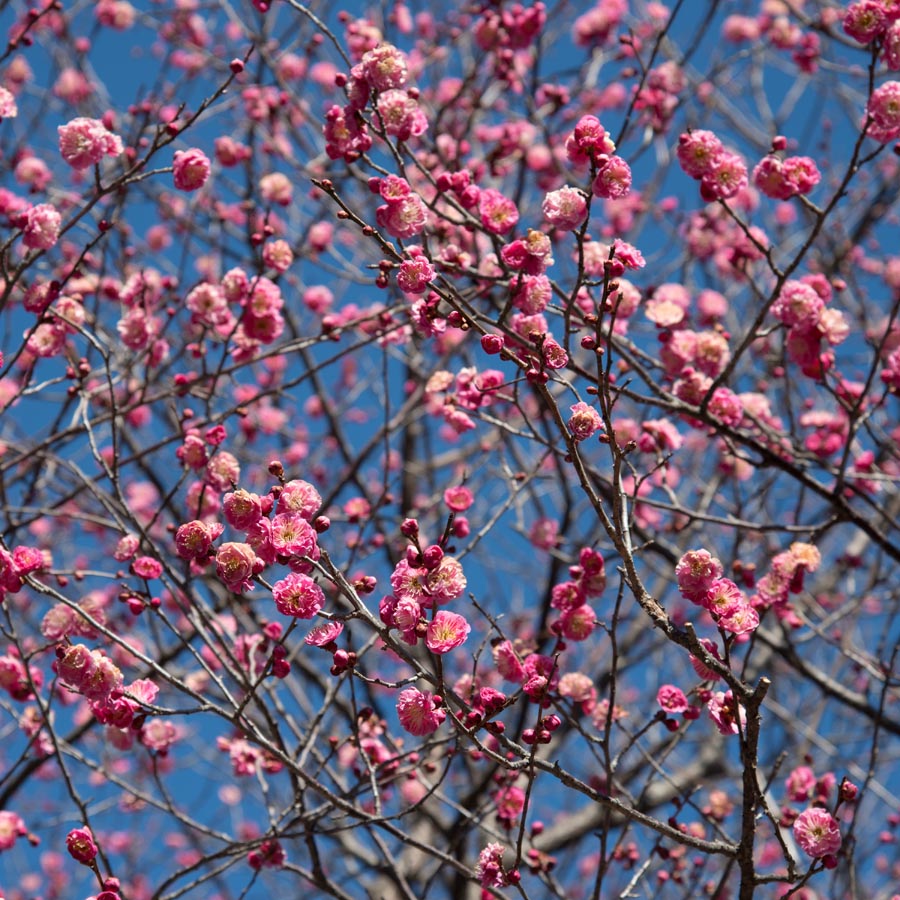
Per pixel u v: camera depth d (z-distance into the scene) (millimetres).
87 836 4551
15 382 8406
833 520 6375
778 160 5598
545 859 6016
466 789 8805
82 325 6773
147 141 8469
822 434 7410
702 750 9625
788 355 7441
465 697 5324
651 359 6531
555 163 8633
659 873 6230
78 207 8508
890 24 5586
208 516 5883
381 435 8375
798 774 5988
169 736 5945
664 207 9641
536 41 9586
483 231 5719
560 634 5199
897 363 6277
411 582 4234
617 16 10031
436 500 8805
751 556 8469
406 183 5000
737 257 6898
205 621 5914
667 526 7578
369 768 5234
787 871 4496
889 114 5438
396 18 10305
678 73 10250
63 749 6066
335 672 4219
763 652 9492
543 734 4316
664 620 4449
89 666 4664
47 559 5816
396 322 7254
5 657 6047
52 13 9742
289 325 9844
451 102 7844
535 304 4992
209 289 6445
